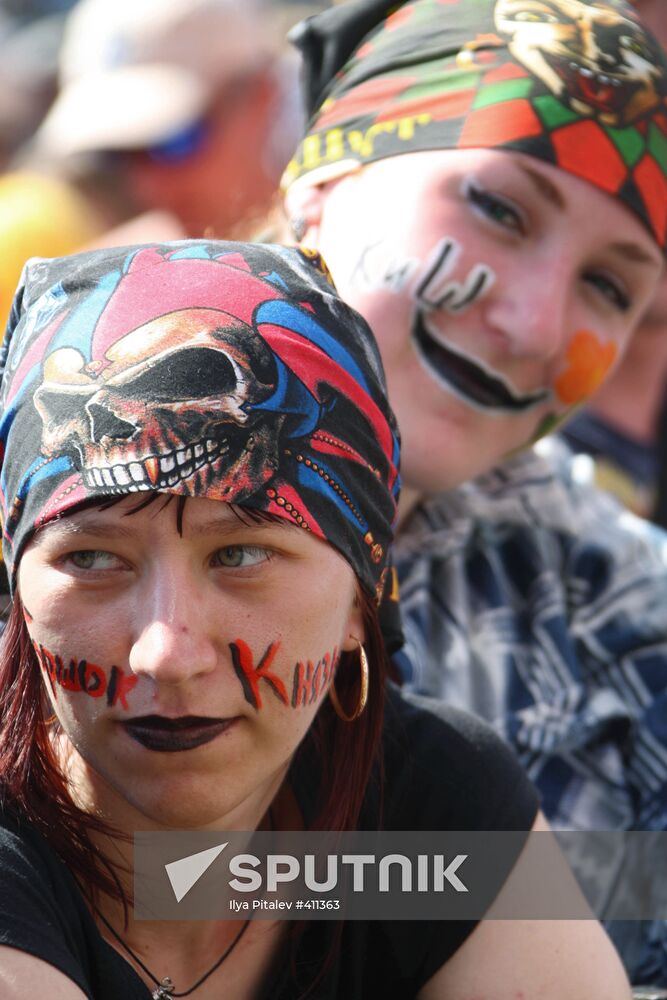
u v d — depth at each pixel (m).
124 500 4.22
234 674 4.34
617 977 5.50
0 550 5.15
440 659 7.64
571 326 6.85
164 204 12.34
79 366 4.39
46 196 11.17
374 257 6.69
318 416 4.52
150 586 4.27
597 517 8.59
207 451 4.24
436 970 5.38
